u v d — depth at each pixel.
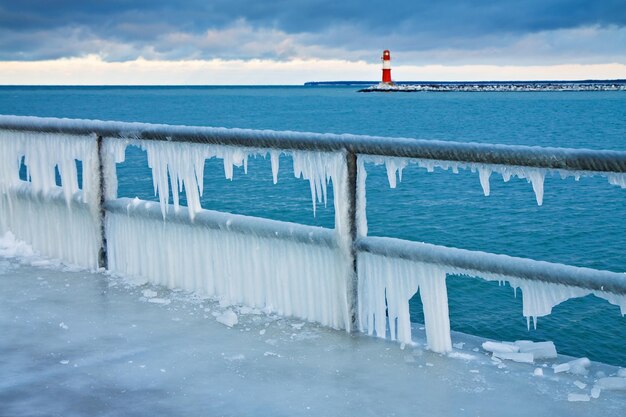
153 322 3.71
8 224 5.02
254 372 3.09
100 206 4.45
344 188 3.33
